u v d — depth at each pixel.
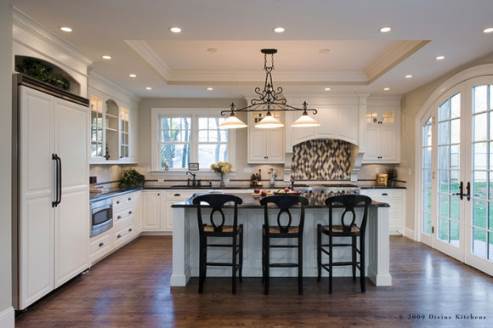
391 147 6.50
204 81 5.46
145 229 6.24
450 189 4.86
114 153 5.72
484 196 4.12
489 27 3.16
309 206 3.58
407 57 4.08
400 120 6.49
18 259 2.86
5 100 2.66
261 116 6.43
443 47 3.72
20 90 2.84
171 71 5.37
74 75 3.87
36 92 3.03
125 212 5.48
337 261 4.00
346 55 4.58
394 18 2.96
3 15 2.62
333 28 3.19
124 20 3.01
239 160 6.79
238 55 4.59
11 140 2.74
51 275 3.29
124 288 3.63
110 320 2.90
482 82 4.09
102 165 5.78
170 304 3.23
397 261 4.58
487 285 3.68
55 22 3.06
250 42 4.08
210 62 4.93
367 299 3.32
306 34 3.35
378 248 3.69
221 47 4.26
